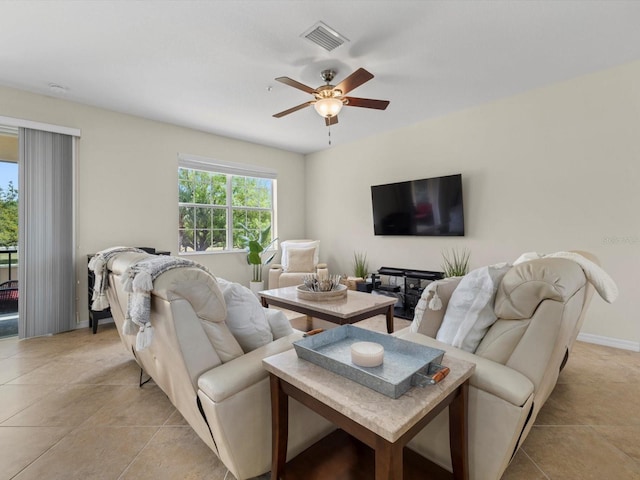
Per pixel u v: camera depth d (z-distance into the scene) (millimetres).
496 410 1156
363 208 4859
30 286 3098
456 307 1469
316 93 2461
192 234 4500
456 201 3736
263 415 1289
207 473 1386
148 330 1157
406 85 3051
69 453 1505
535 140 3186
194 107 3527
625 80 2701
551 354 1177
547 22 2129
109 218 3609
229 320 1465
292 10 2004
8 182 4738
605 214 2832
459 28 2188
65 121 3309
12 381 2217
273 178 5281
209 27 2160
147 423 1742
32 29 2166
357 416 842
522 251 3312
